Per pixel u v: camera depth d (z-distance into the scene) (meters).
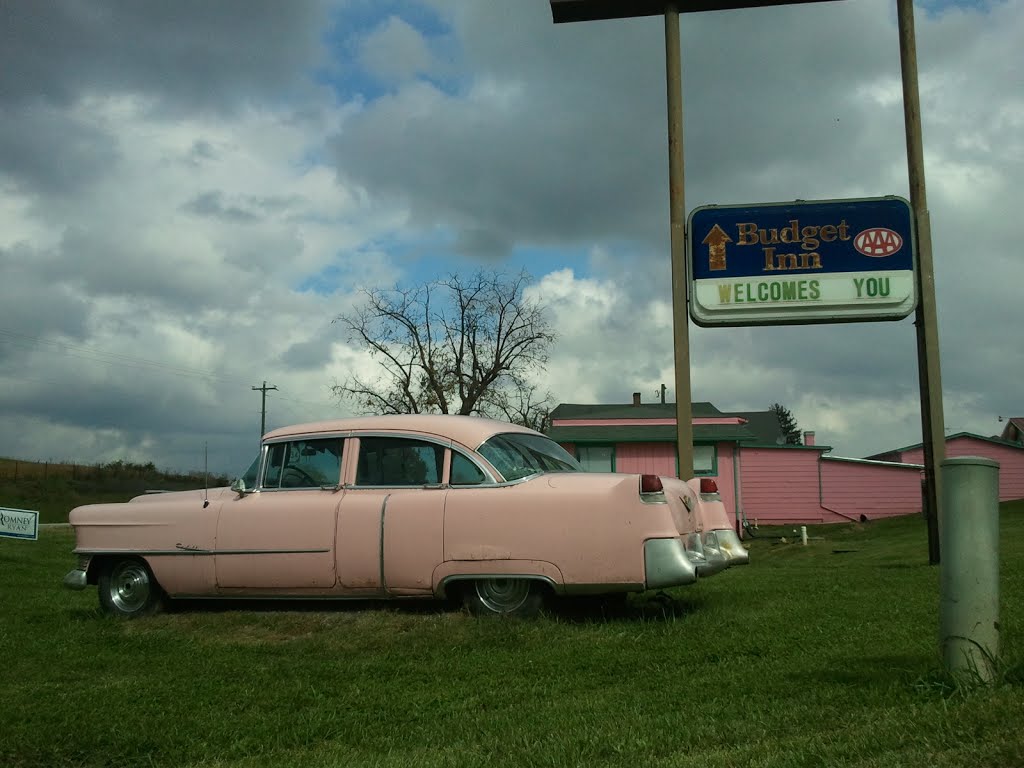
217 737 4.78
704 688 5.15
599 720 4.62
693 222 12.88
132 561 8.55
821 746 3.74
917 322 12.82
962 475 4.48
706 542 8.49
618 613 7.74
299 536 7.86
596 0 12.89
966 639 4.43
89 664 6.58
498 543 7.32
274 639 7.28
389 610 7.71
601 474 7.63
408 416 8.14
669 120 12.91
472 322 49.19
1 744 4.63
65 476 44.12
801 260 12.71
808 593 8.75
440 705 5.23
